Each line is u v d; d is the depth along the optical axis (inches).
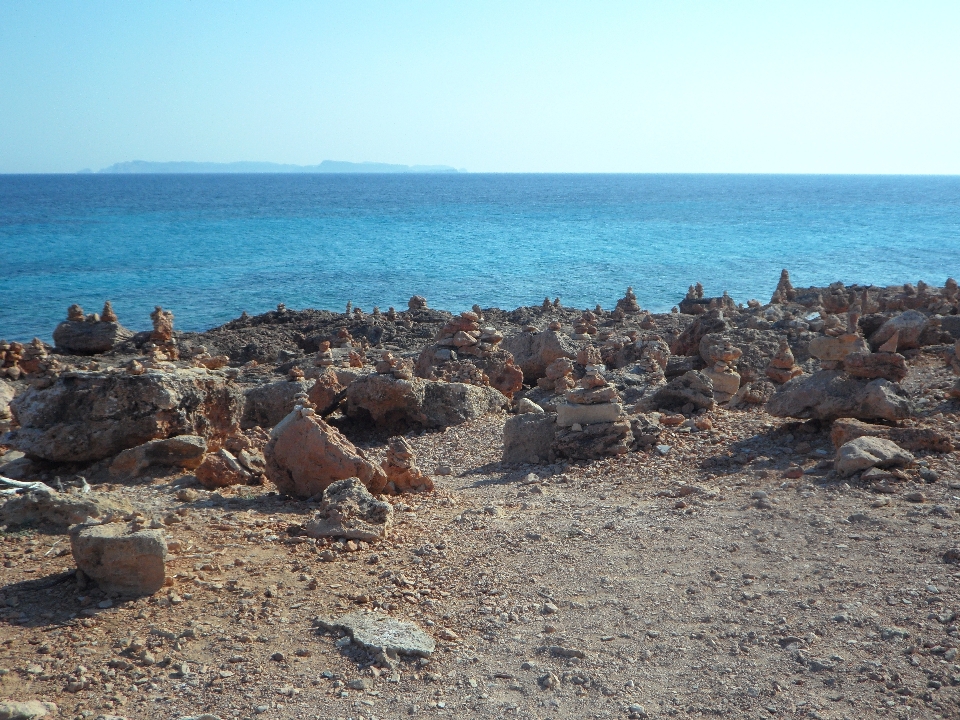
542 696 278.8
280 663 298.2
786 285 1550.2
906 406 541.0
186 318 2194.9
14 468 570.9
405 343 1323.8
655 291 2691.9
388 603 344.2
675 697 276.5
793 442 559.2
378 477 501.4
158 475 563.2
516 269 3277.6
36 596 347.6
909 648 293.4
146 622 326.6
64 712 269.0
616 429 578.6
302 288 2755.9
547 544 404.2
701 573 362.6
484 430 728.3
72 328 1246.3
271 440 510.9
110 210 7140.8
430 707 273.4
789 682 280.5
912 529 390.3
